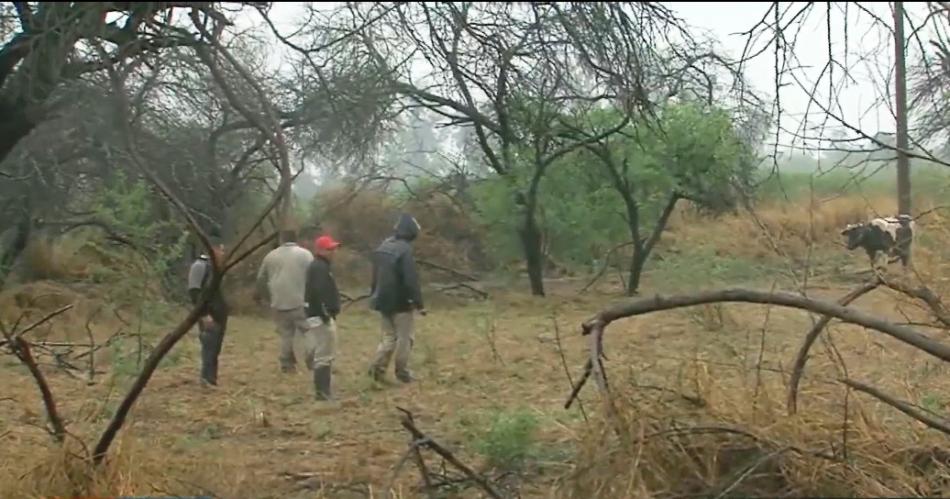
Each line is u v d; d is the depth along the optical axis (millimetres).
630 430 4992
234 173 9266
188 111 7477
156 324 11016
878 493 4770
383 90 6680
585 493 4973
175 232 10438
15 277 14305
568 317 17312
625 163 19656
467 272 24625
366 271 23672
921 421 5270
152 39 5578
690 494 4910
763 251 15148
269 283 12008
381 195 24844
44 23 5645
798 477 4793
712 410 5480
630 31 6664
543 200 21031
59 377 10812
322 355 10258
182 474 6445
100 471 6020
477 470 6734
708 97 9594
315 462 7562
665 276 16422
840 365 6348
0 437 7383
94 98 6176
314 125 6578
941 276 8422
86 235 15258
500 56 6992
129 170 8703
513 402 9688
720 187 19484
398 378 11078
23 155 9938
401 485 6660
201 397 10227
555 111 11883
